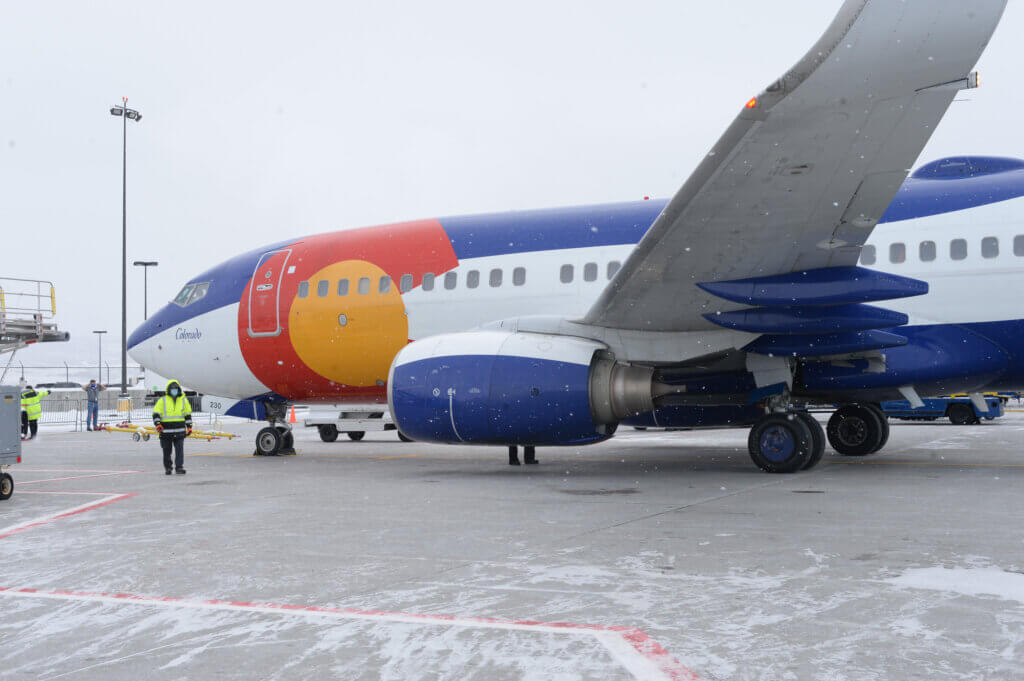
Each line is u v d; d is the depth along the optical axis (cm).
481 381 1024
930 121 687
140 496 900
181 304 1480
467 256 1236
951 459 1221
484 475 1086
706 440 1838
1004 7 581
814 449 1026
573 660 326
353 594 439
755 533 604
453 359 1047
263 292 1377
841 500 775
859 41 612
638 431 2352
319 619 391
